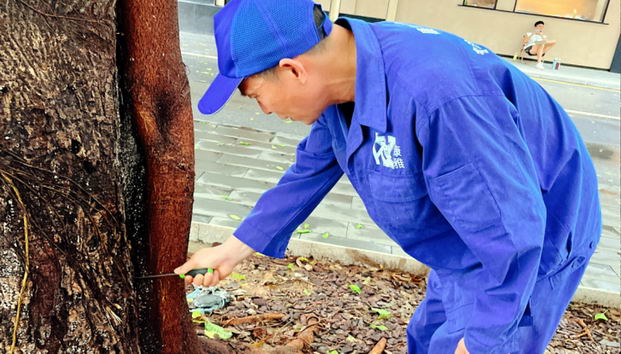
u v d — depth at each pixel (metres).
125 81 1.73
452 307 1.81
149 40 1.70
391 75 1.47
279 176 5.20
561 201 1.71
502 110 1.44
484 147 1.37
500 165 1.38
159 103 1.77
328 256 3.72
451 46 1.49
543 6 15.36
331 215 4.43
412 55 1.45
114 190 1.66
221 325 2.84
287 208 2.01
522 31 15.52
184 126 1.84
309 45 1.45
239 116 7.19
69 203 1.55
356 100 1.51
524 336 1.83
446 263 1.75
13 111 1.41
